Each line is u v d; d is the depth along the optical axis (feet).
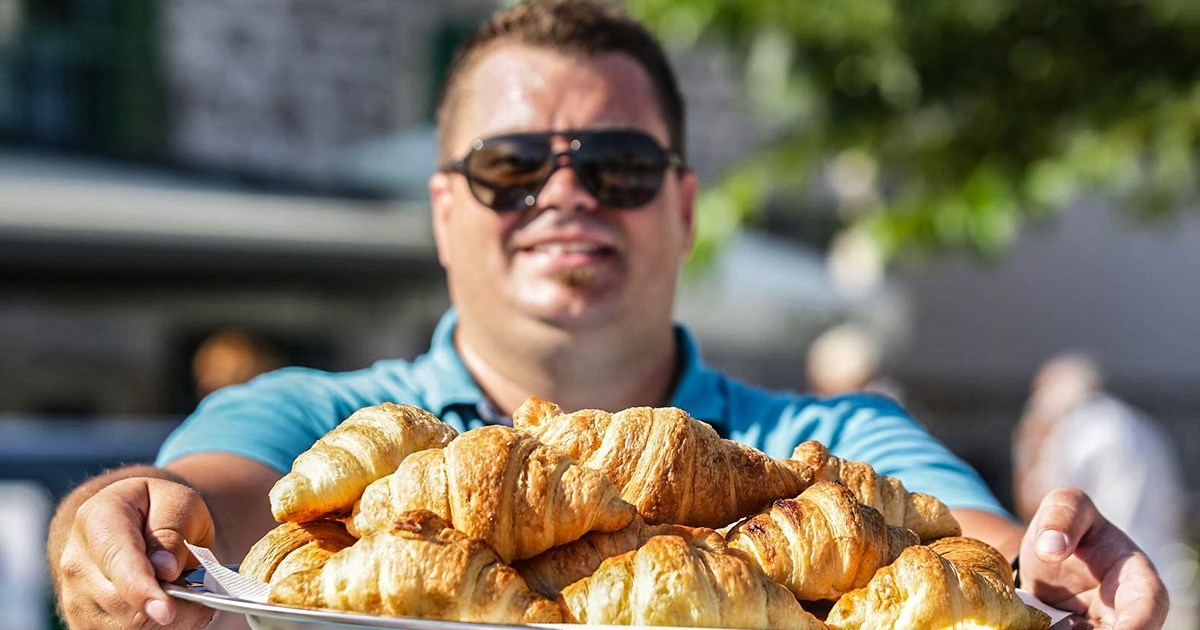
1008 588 4.53
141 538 4.47
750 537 4.46
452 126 8.07
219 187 24.64
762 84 18.61
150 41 32.63
